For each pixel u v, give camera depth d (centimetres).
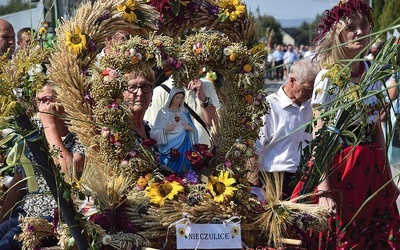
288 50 2906
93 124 404
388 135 452
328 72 458
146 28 434
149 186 395
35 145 361
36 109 371
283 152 509
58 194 365
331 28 491
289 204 407
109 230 384
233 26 445
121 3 424
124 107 404
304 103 513
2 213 463
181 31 445
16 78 359
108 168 406
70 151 453
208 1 443
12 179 464
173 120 424
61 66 407
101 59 405
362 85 431
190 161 414
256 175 443
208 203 394
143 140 417
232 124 424
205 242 388
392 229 502
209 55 417
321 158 439
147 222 386
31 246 405
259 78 425
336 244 486
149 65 410
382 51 429
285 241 400
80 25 416
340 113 439
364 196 488
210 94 493
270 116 508
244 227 399
